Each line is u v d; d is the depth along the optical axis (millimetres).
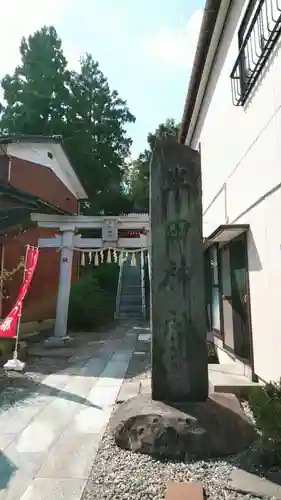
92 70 29969
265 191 4062
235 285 5418
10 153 11375
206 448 2889
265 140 4051
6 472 2730
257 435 3176
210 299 7281
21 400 4578
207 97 7199
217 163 6445
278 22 3482
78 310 11852
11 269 10234
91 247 9539
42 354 7809
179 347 3568
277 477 2561
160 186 3783
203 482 2514
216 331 6742
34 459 2955
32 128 23141
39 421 3846
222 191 6105
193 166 3842
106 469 2744
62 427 3668
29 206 9898
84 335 10711
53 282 13141
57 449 3145
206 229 7410
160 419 3076
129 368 6473
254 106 4434
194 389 3512
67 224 9406
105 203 27031
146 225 9562
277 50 3693
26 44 25578
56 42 25828
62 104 25250
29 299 11414
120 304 16844
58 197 14602
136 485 2498
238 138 5148
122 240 9617
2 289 9617
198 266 3697
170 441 2934
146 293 18078
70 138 24156
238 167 5156
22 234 10609
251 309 4605
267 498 2316
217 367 5227
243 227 4734
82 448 3168
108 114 29422
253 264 4535
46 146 13047
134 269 21641
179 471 2672
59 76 24984
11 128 22906
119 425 3207
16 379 5625
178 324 3596
